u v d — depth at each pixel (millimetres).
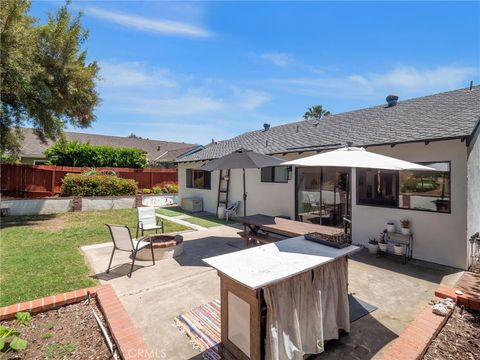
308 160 4559
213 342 3414
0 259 6359
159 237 7469
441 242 6250
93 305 4051
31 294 4539
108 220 11664
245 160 7270
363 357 3154
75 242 8055
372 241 7105
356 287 5078
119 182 15562
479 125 6773
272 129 15383
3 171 14133
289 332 2826
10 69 10359
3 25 10023
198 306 4312
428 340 3092
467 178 5879
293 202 9938
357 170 7859
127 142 32844
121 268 5988
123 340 3143
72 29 12773
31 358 2848
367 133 8305
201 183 15391
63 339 3203
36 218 11930
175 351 3248
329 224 8766
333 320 3342
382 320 3949
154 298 4578
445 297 4121
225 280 3064
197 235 9320
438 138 5938
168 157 29141
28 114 12422
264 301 2727
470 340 3195
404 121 8070
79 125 15961
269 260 3191
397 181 6992
